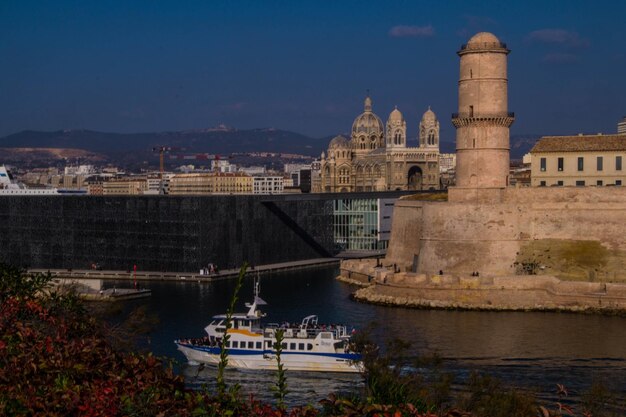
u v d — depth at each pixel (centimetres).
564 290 14962
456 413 4300
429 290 15588
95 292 17012
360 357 10606
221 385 4156
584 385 9906
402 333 13000
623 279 15700
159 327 13812
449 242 16975
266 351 11138
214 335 11694
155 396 4150
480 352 11669
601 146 18900
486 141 17050
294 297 17175
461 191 17188
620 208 16300
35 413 4006
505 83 17100
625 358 11300
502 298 15200
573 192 16662
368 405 4175
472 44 17038
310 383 10475
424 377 9438
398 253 19725
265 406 4088
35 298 6706
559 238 16662
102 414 3934
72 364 4569
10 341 5016
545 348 11888
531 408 7300
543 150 19400
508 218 16750
